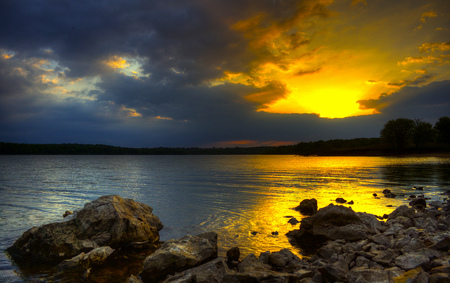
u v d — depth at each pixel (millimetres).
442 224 14758
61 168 98500
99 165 124062
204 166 111875
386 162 108000
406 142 172500
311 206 22188
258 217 20453
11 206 25781
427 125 164250
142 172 76312
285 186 40156
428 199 26703
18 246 13570
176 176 61500
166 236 16375
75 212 15359
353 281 8281
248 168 92500
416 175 53000
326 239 14758
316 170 75750
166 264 10992
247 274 8531
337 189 35938
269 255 11320
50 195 33406
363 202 25625
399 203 24906
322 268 8859
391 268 8883
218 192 34531
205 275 9242
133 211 16703
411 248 10570
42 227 13578
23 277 10852
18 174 69375
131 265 12328
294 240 14945
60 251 12977
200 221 19484
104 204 15078
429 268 8875
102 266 12148
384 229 14852
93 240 13836
